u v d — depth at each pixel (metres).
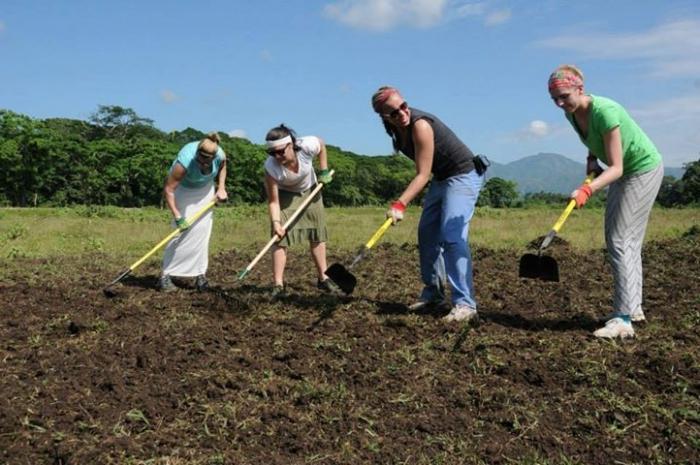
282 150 6.26
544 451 3.65
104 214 22.33
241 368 4.78
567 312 6.16
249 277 8.36
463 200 5.63
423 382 4.51
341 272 5.61
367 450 3.65
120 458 3.52
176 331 5.61
